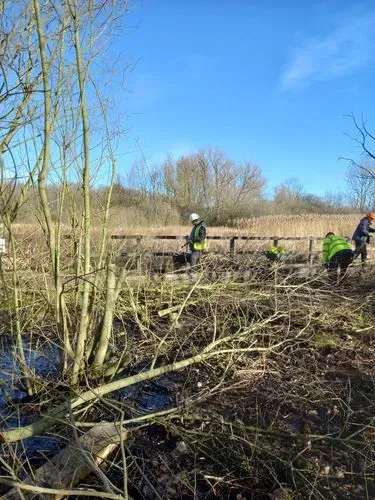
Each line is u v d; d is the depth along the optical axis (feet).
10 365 15.43
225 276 23.34
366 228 35.99
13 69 11.89
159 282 23.16
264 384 15.14
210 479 10.34
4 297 15.51
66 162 12.96
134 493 10.00
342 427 12.45
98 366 14.64
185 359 16.42
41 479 9.60
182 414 12.58
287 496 9.66
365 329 20.35
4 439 10.03
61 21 12.12
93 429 11.54
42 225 13.47
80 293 15.23
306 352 17.85
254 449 10.80
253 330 17.80
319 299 21.80
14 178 12.59
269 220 79.92
